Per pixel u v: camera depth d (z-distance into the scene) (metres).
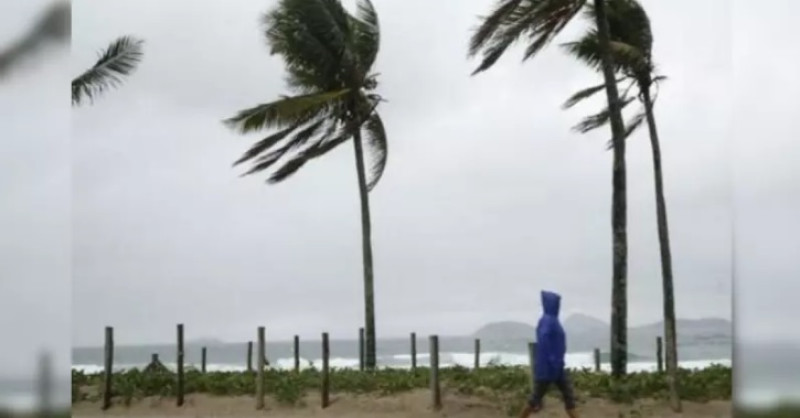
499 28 13.71
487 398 12.47
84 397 13.34
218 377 14.52
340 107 19.09
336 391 13.62
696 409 11.39
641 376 13.18
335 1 19.23
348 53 19.03
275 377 14.52
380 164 20.12
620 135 14.27
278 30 18.98
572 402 10.80
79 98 15.45
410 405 12.48
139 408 12.96
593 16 14.99
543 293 11.09
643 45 15.15
